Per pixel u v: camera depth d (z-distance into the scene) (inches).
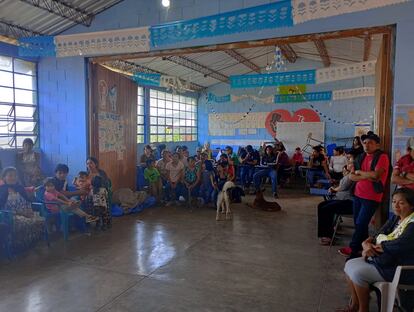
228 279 124.6
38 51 180.4
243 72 476.4
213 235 178.9
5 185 150.8
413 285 80.2
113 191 241.1
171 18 208.5
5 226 140.4
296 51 426.3
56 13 207.0
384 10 164.2
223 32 144.7
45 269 133.3
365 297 90.4
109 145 249.0
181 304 106.2
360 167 139.2
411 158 131.7
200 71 424.2
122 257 146.5
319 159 308.2
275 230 188.5
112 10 221.8
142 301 108.0
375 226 172.2
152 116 416.2
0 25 200.7
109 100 248.5
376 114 209.8
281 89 388.5
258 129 496.7
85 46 172.6
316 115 464.8
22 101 230.2
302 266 137.2
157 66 367.9
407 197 90.3
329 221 164.2
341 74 235.1
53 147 240.2
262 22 134.8
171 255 149.2
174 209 240.7
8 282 121.3
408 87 161.2
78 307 104.0
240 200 266.2
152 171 255.6
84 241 168.1
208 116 527.8
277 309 103.3
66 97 233.9
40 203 163.6
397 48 162.4
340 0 120.0
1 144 217.3
